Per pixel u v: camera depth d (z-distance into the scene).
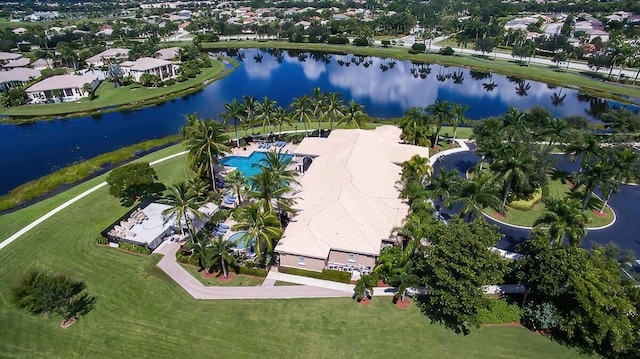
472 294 38.00
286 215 54.91
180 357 37.75
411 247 43.78
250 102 86.12
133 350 38.41
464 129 97.44
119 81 145.00
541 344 39.09
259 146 84.69
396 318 42.06
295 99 88.44
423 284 43.88
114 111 118.38
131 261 50.47
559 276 37.06
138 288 45.97
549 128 71.75
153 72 149.75
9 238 55.09
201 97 134.00
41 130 104.62
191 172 74.00
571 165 76.12
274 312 42.75
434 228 41.69
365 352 38.31
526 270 40.62
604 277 36.47
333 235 48.50
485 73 166.50
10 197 67.56
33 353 38.03
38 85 127.38
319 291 45.62
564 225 42.81
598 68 152.62
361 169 59.72
